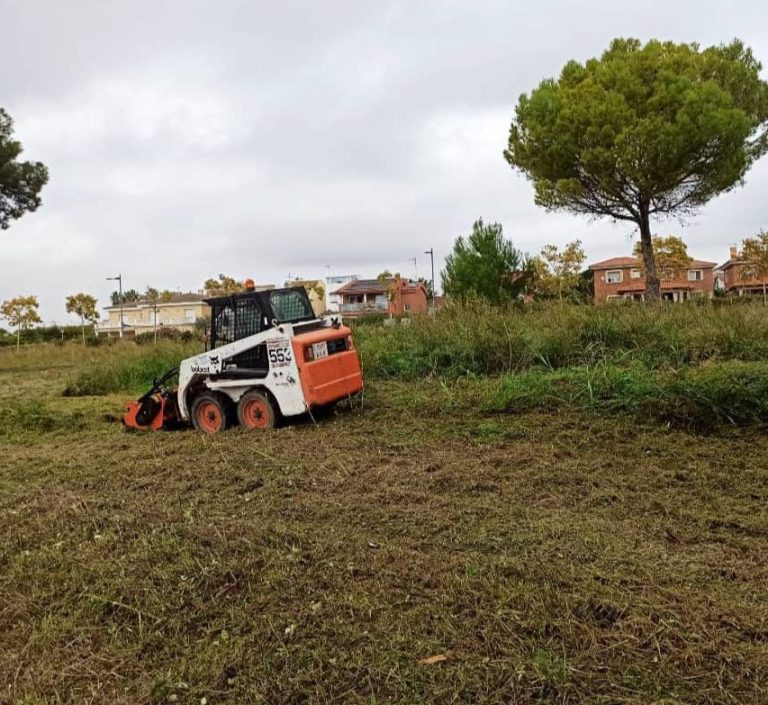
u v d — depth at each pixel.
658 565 3.14
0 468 6.13
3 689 2.42
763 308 9.58
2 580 3.26
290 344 6.77
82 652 2.62
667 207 18.61
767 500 4.09
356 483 4.76
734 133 16.42
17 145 21.80
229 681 2.34
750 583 2.94
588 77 17.89
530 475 4.76
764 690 2.15
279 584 2.98
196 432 7.45
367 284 59.03
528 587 2.85
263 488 4.75
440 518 3.91
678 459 5.01
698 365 7.47
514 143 19.78
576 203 19.16
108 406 10.28
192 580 3.05
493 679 2.25
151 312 62.88
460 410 7.02
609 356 8.38
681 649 2.38
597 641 2.44
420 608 2.71
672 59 17.23
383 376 9.44
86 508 4.17
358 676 2.32
